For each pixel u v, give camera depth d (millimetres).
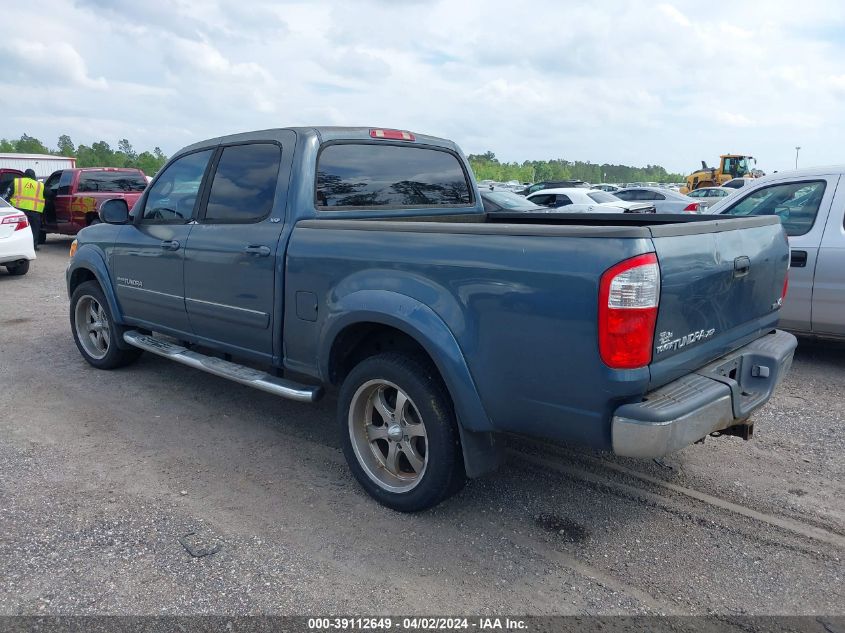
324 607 2779
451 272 3115
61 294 9906
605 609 2783
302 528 3385
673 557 3146
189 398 5281
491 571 3033
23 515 3475
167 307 4902
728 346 3314
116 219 5141
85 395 5344
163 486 3824
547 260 2812
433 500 3387
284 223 3961
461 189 5090
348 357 3811
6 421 4797
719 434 3590
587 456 4227
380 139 4430
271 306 4020
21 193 14781
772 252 3646
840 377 5773
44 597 2822
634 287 2627
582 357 2754
